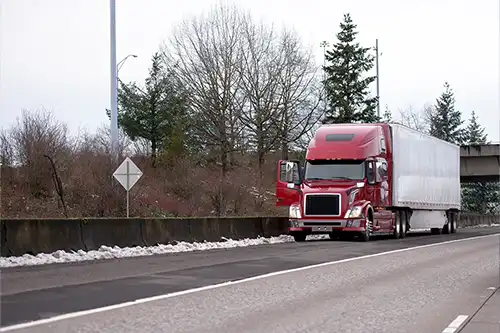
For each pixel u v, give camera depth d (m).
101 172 31.92
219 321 9.77
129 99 56.19
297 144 60.16
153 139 55.81
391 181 32.50
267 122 56.78
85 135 34.88
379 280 15.31
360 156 30.16
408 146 34.34
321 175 30.33
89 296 11.73
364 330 9.40
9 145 30.67
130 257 20.02
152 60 57.16
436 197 38.94
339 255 21.64
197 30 56.09
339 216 29.50
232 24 56.41
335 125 32.16
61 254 18.50
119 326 9.15
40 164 30.52
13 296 11.55
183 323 9.51
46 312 10.05
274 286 13.73
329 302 11.87
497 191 105.19
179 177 38.91
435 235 40.03
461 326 9.98
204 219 26.31
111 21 34.31
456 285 14.83
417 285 14.63
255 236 30.06
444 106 109.69
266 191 46.97
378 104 70.44
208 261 18.84
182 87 55.75
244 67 56.06
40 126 31.44
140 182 36.28
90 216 30.11
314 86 59.16
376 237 35.50
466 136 111.19
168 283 13.73
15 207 28.22
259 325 9.55
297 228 30.03
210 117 55.00
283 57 57.59
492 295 13.34
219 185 39.09
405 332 9.41
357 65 69.69
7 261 16.78
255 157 56.56
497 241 32.59
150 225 23.03
